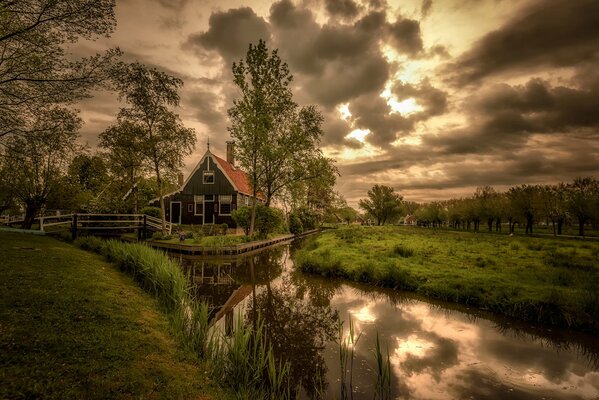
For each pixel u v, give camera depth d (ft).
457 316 24.90
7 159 33.94
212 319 23.97
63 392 8.81
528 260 42.68
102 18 26.40
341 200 215.31
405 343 19.45
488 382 14.74
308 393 13.74
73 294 17.65
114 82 30.30
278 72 74.33
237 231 95.81
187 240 65.26
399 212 212.23
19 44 27.50
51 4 24.72
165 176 74.49
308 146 77.87
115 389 9.70
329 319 24.23
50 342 11.50
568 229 152.35
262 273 43.45
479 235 107.65
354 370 15.94
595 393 13.78
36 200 52.75
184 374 12.31
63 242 42.96
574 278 29.53
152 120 69.97
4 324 12.07
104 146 73.20
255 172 75.82
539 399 13.24
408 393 13.78
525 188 122.93
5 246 29.19
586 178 112.27
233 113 74.95
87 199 66.95
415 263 41.70
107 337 13.35
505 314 25.03
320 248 60.29
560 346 19.06
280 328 22.24
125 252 31.76
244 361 13.74
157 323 17.31
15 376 8.98
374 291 33.04
